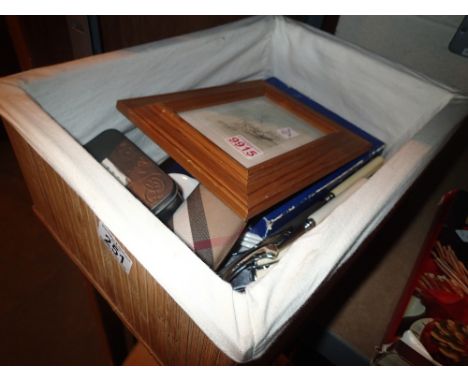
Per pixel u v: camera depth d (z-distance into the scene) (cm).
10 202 116
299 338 60
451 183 75
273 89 60
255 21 63
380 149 58
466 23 55
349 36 68
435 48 60
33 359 87
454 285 49
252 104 57
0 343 89
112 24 60
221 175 37
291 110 57
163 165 51
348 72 61
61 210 41
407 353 43
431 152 39
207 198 41
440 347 42
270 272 26
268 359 41
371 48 67
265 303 24
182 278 24
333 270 30
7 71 106
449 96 51
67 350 90
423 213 73
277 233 42
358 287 61
